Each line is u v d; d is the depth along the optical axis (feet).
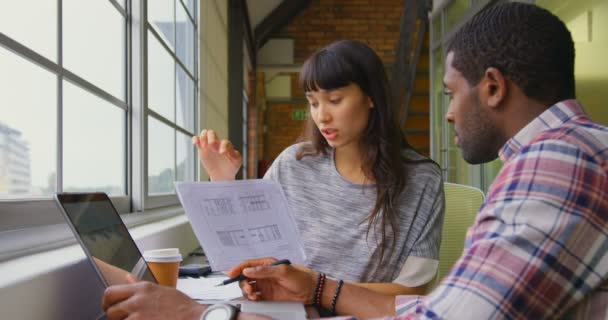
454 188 6.25
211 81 12.76
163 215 7.39
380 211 4.59
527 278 2.20
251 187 3.71
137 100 6.27
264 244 3.72
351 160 4.82
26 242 3.34
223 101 15.61
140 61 6.27
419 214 4.67
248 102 28.60
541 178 2.29
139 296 2.75
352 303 3.64
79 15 4.67
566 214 2.22
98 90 5.16
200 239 3.54
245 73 24.44
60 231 3.84
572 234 2.21
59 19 4.20
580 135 2.34
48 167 4.02
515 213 2.28
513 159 2.44
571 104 2.51
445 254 6.11
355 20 29.86
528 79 2.50
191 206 3.52
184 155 9.73
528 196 2.28
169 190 8.36
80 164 4.70
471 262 2.31
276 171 4.99
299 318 3.31
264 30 28.07
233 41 18.48
